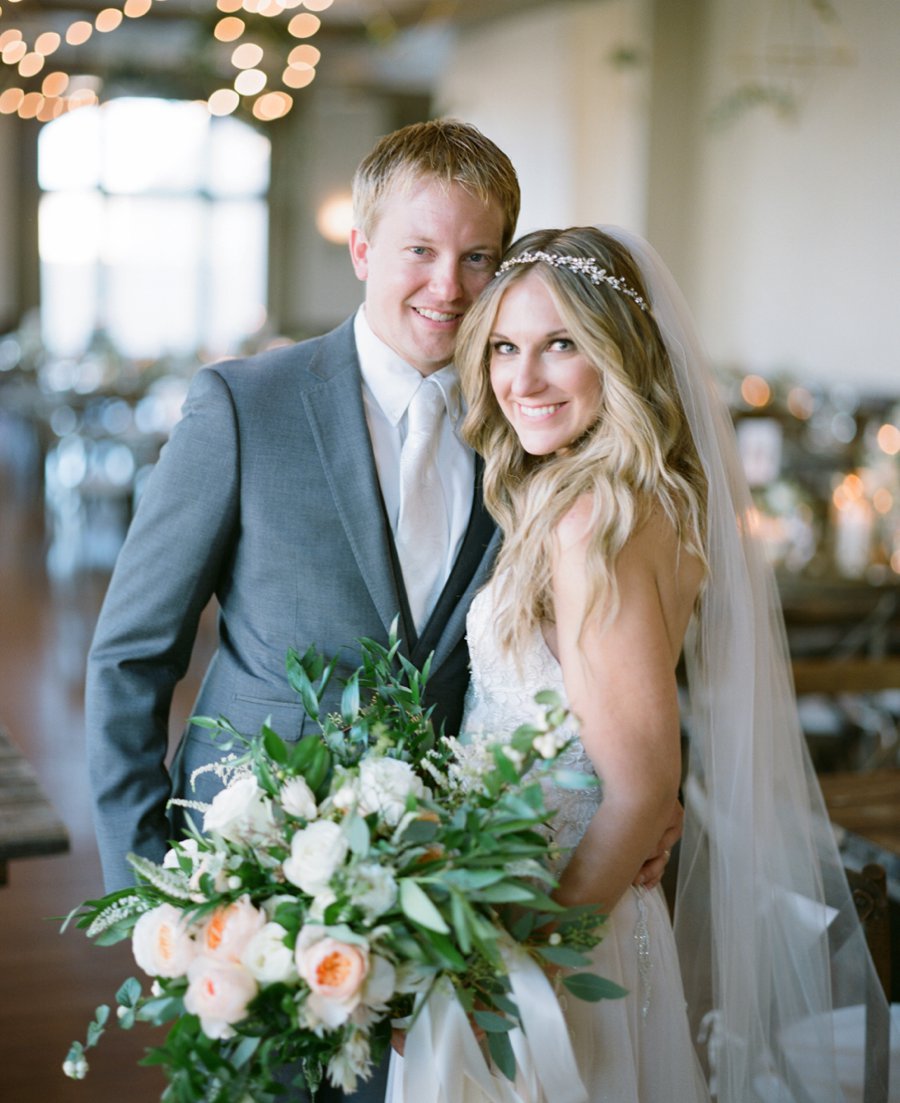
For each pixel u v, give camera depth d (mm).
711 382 2020
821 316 8703
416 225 1921
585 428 1844
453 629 2016
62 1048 3121
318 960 1411
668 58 9797
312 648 1901
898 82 7945
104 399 9484
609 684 1705
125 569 2033
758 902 2021
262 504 1984
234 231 15258
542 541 1793
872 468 5984
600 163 10438
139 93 12008
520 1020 1562
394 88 15039
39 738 5332
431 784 1709
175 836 2133
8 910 3844
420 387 2023
